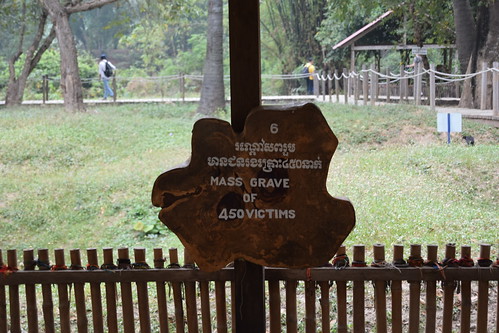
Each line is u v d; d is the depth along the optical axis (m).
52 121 18.12
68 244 9.59
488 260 4.44
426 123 15.73
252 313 4.03
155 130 17.77
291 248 3.83
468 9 20.38
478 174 11.13
